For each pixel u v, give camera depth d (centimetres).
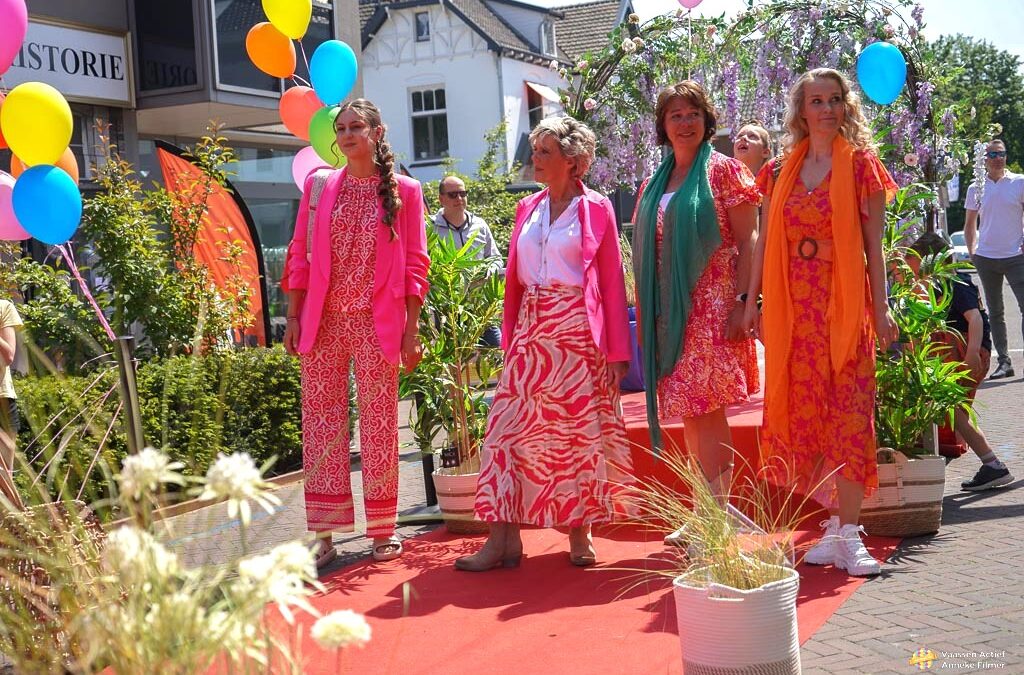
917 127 874
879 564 466
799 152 479
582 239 498
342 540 595
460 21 2988
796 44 916
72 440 310
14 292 799
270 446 829
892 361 543
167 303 845
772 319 478
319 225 537
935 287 576
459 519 538
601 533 566
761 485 523
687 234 496
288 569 203
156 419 609
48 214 589
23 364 650
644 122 945
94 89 1230
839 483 474
